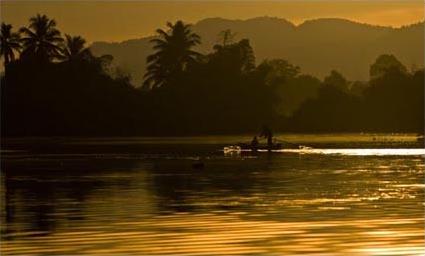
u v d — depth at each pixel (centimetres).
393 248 6719
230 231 7544
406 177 13538
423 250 6625
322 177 13650
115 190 11650
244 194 10831
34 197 10831
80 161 19425
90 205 9756
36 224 8169
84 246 6919
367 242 6962
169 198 10412
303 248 6731
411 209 9019
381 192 10944
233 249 6706
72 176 14538
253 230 7594
